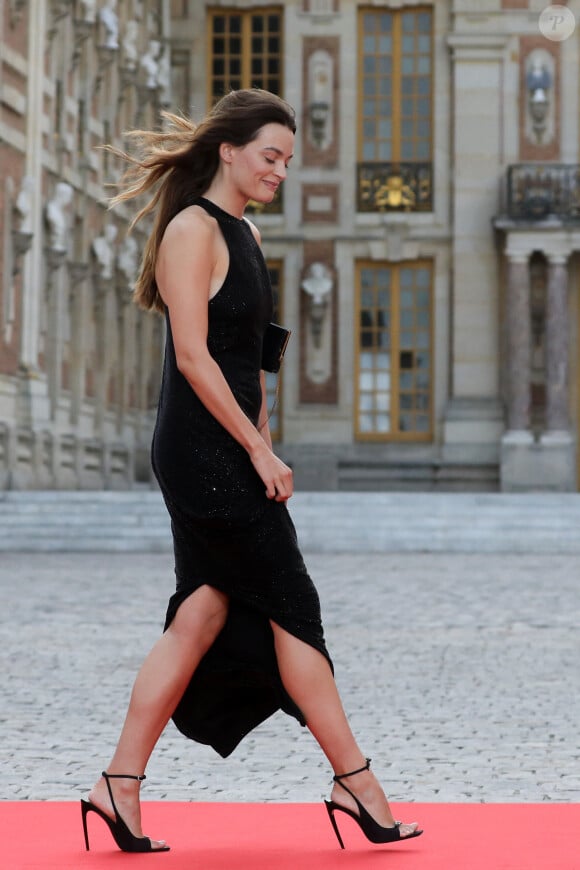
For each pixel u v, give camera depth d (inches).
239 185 432.1
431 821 473.4
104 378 3132.4
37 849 424.5
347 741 426.0
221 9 3644.2
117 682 854.5
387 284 3609.7
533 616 1229.1
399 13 3629.4
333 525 2214.6
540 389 3511.3
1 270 2524.6
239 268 426.9
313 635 423.8
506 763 614.9
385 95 3627.0
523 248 3454.7
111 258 3132.4
